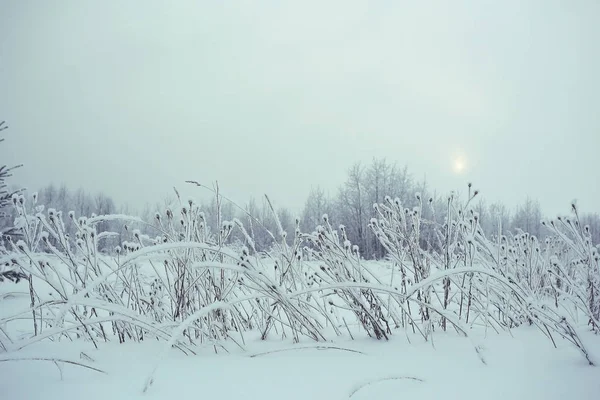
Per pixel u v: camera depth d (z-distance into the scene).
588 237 3.84
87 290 2.43
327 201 31.09
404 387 2.00
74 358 2.50
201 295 3.20
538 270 4.42
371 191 28.38
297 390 1.95
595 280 3.78
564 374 2.15
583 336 3.13
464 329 2.68
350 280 3.19
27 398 1.87
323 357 2.55
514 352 2.60
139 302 3.27
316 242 3.37
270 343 3.08
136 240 3.54
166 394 1.92
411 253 3.56
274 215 3.29
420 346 2.81
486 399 1.84
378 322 3.08
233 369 2.30
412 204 28.14
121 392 1.95
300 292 2.79
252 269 2.69
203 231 3.35
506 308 3.58
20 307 5.98
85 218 3.05
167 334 2.66
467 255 3.41
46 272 2.91
